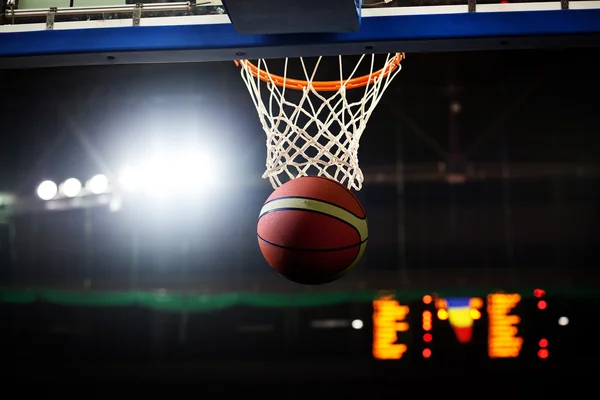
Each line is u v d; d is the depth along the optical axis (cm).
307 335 643
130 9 184
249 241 746
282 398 558
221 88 677
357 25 171
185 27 182
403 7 177
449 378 588
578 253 773
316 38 177
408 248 783
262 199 750
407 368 596
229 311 657
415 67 661
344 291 658
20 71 624
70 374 590
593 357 627
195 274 739
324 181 179
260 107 231
